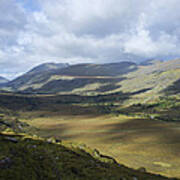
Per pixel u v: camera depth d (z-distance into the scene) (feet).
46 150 107.65
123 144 419.95
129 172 116.26
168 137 454.81
